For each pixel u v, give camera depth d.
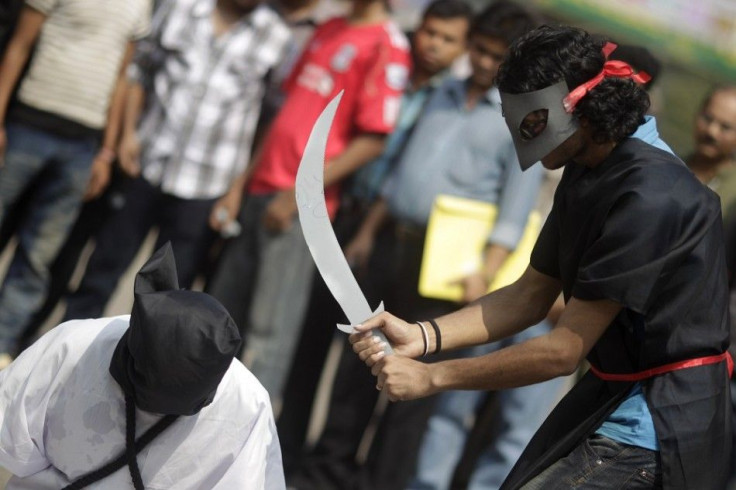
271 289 8.55
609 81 4.86
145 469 4.90
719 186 8.24
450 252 7.90
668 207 4.79
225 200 8.91
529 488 5.08
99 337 4.89
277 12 9.00
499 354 5.02
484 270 7.86
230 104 8.88
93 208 9.28
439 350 5.34
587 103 4.85
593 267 4.85
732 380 7.25
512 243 7.87
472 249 7.90
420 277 8.07
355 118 8.41
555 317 7.69
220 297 8.73
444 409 8.18
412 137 8.23
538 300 5.43
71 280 9.98
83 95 8.78
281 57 8.98
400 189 8.15
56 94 8.73
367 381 8.54
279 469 5.05
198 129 8.85
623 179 4.88
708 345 4.92
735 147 8.13
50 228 8.90
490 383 5.03
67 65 8.73
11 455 4.96
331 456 8.57
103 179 9.10
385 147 8.52
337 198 8.63
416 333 5.30
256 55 8.88
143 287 4.60
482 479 8.16
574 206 5.00
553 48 4.84
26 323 8.98
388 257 8.50
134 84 9.01
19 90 8.75
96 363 4.85
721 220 4.98
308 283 8.63
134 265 11.36
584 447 5.05
